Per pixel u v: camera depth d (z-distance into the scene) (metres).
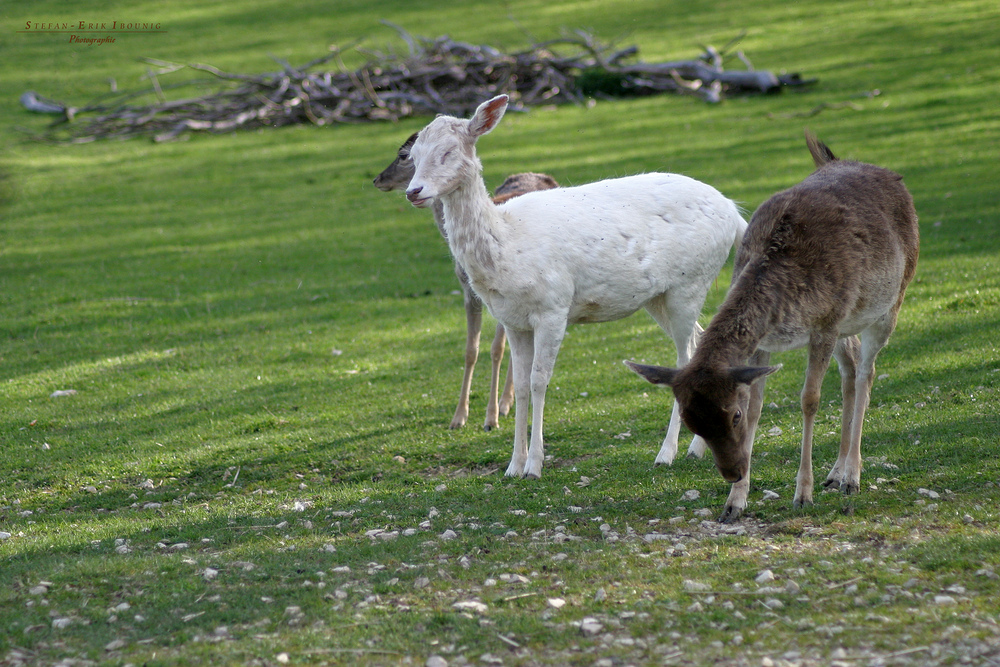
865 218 13.79
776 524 13.21
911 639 9.48
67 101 75.88
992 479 13.81
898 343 22.45
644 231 17.03
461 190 16.02
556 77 70.69
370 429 20.52
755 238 13.73
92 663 10.12
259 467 18.44
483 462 17.91
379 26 96.50
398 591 11.75
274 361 27.41
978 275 27.70
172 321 32.66
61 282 38.91
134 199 53.66
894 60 67.31
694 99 66.25
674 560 12.17
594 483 16.03
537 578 11.93
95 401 24.22
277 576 12.42
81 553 14.02
